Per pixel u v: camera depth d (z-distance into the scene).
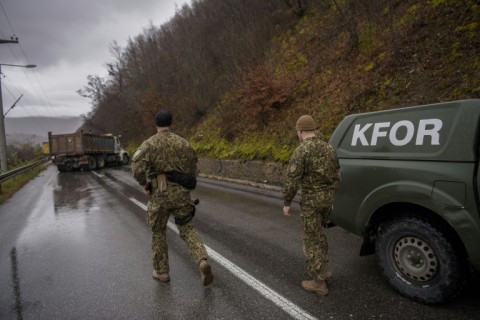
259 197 7.96
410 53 8.38
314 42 13.55
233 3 19.31
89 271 3.80
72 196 9.66
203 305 2.92
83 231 5.57
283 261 3.84
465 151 2.54
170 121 3.30
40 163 26.39
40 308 3.01
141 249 4.49
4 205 8.80
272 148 10.05
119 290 3.29
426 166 2.73
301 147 2.95
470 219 2.42
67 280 3.59
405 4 9.80
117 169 20.78
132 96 34.12
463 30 7.45
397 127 3.09
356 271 3.47
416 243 2.78
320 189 2.96
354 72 10.04
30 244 5.00
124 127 36.94
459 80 6.56
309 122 3.02
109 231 5.48
